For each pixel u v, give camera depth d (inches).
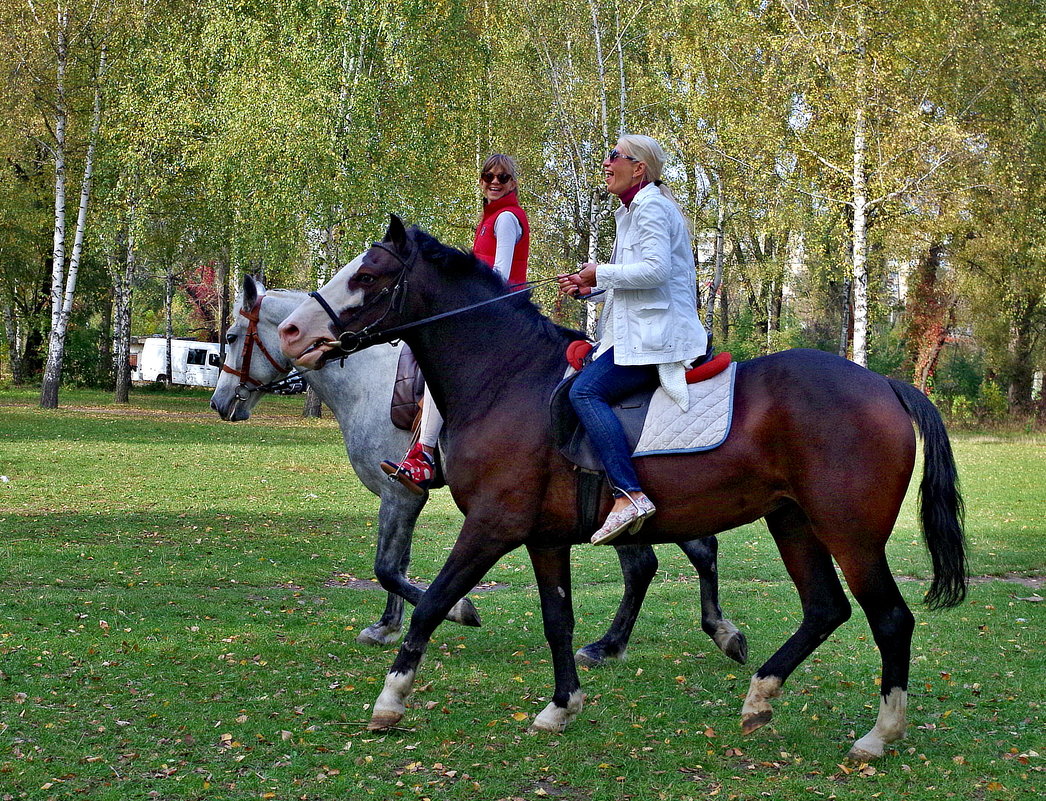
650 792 156.1
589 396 171.2
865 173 892.0
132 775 156.6
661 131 1039.0
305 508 479.8
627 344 172.1
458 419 183.2
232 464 638.5
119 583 301.4
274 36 1001.5
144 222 1040.2
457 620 259.3
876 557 164.6
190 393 1518.2
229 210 1053.2
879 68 868.6
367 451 237.5
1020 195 1011.3
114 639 235.5
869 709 199.0
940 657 241.3
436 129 966.4
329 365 244.7
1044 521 480.7
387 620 247.6
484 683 214.2
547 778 162.1
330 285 181.9
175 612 267.9
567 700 183.2
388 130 948.6
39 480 529.3
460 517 476.7
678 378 172.4
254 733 176.9
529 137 1092.5
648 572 235.9
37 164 1204.5
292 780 157.5
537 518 177.2
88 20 987.3
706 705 201.0
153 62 995.9
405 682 178.9
